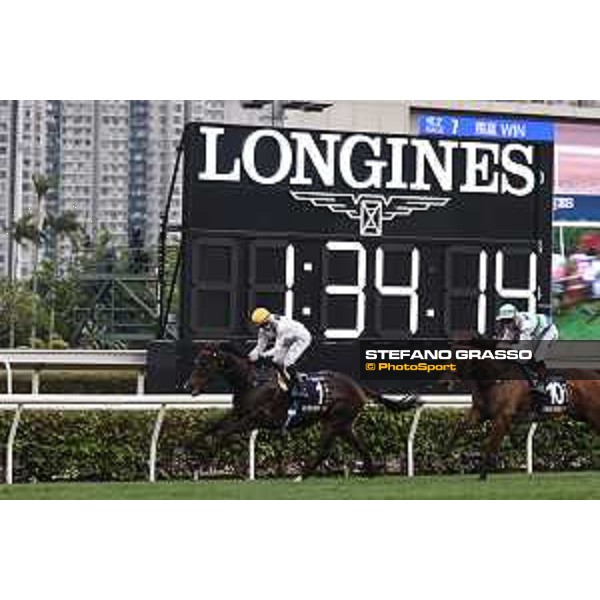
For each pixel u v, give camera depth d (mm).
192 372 19609
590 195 42906
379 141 21438
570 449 22203
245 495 16828
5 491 17234
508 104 43031
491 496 17016
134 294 57250
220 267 20703
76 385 32344
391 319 21438
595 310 42531
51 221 95188
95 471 19656
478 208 21953
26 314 79062
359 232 21297
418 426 21281
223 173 20734
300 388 18891
